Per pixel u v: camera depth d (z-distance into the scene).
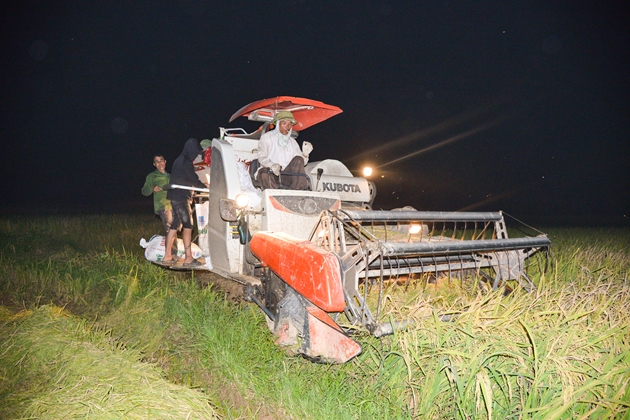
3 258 8.08
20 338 4.56
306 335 4.19
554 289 5.16
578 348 3.95
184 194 6.85
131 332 5.32
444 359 3.79
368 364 4.23
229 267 6.07
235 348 4.70
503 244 4.69
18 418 3.41
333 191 6.89
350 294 4.20
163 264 6.93
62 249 9.70
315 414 3.75
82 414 3.47
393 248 3.92
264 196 5.54
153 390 3.83
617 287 5.34
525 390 3.59
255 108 6.61
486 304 4.55
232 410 4.01
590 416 3.46
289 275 4.34
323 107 6.76
